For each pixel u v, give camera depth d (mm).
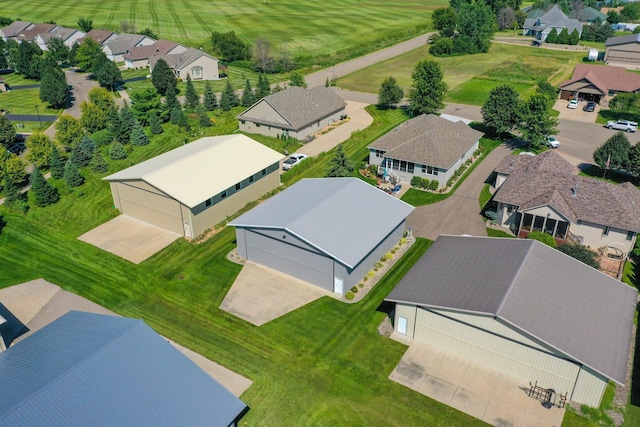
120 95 90688
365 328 33281
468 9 124125
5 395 23078
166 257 41531
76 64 113250
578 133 69938
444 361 30594
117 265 40531
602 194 42344
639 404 27562
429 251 37688
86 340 26562
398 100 78750
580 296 30734
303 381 29219
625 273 38750
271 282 38094
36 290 37562
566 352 26375
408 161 54219
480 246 36219
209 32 137250
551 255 33906
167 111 75062
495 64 109562
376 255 39625
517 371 29000
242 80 101188
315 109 71188
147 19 150750
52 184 54719
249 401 27906
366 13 166625
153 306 35656
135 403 23109
